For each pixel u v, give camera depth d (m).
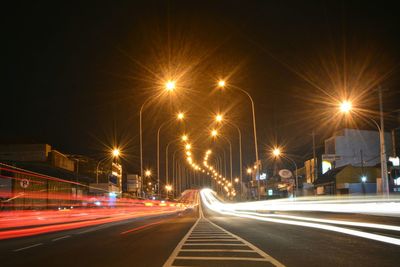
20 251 13.21
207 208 83.31
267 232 17.33
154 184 116.62
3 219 28.47
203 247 12.60
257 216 32.97
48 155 54.38
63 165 58.84
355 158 64.25
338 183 58.91
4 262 10.66
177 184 120.38
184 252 11.52
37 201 45.88
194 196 151.00
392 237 12.81
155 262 9.94
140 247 13.13
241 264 9.32
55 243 15.55
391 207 19.34
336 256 10.09
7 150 53.09
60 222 30.16
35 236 19.31
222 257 10.45
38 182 46.53
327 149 67.88
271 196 70.88
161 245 13.51
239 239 14.69
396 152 56.50
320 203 29.19
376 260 9.41
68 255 11.79
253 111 39.81
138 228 22.78
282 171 67.25
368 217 20.77
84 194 63.91
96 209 46.91
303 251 11.12
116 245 13.96
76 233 20.44
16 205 41.59
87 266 9.64
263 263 9.42
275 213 35.81
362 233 14.13
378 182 44.38
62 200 52.66
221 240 14.56
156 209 62.97
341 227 16.89
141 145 47.88
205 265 9.26
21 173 43.41
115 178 88.75
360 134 64.88
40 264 10.17
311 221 21.89
